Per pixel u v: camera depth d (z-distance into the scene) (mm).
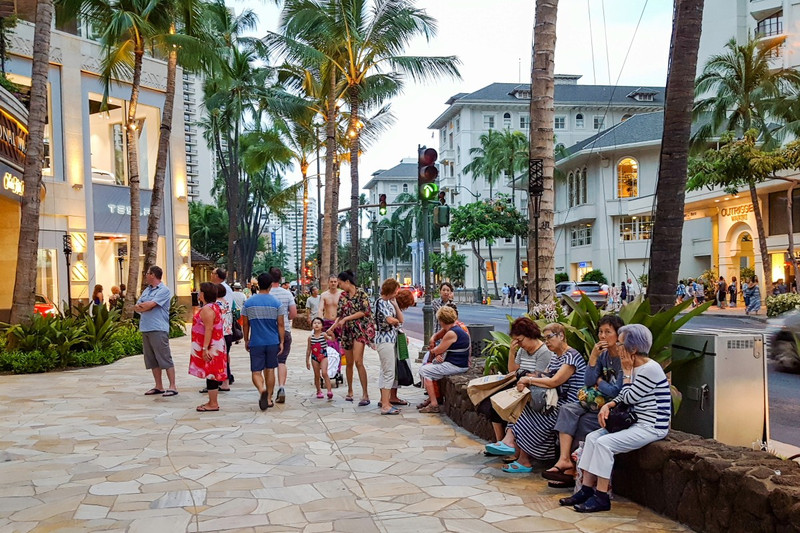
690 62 6906
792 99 30969
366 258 124375
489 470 6000
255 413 8719
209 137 52625
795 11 41125
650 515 4758
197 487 5438
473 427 7434
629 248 48781
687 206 39250
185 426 7859
